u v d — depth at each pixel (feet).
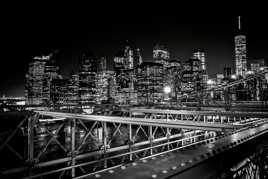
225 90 167.53
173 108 141.90
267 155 21.58
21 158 32.14
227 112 72.33
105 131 51.08
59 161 38.86
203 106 139.85
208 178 13.08
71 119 46.42
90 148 115.14
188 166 14.33
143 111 93.56
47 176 89.30
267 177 20.76
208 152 16.60
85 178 13.79
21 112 32.09
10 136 31.04
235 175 16.25
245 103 152.25
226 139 21.07
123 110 99.60
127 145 49.26
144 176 13.61
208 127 45.14
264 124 33.96
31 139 33.01
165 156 17.16
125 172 14.40
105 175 14.07
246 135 22.76
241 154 17.53
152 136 51.67
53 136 43.09
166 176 13.12
